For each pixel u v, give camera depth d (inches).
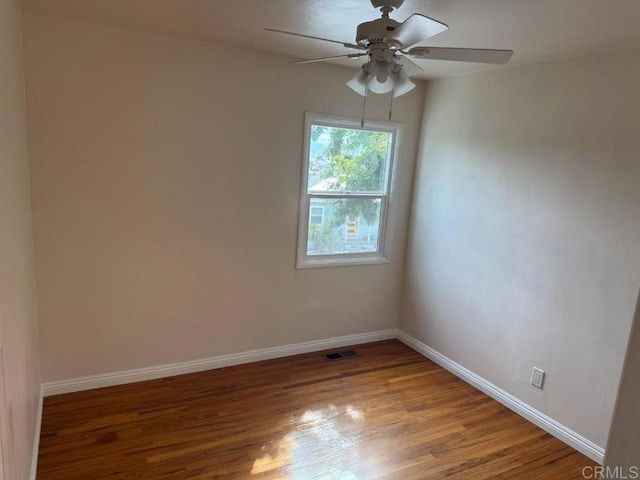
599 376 104.2
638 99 94.8
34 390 98.3
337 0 81.3
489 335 132.6
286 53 127.6
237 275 137.5
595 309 104.4
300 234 144.9
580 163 106.3
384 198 160.1
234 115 126.6
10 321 65.0
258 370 140.8
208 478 92.5
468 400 130.3
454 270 144.7
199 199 126.9
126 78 111.8
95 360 122.5
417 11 82.8
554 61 111.0
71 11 97.8
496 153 127.9
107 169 114.0
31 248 103.6
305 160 140.3
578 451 108.7
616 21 81.3
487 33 93.7
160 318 128.6
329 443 106.3
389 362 152.5
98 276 118.3
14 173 78.4
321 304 154.9
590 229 104.7
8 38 75.9
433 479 96.1
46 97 104.5
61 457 95.9
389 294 168.1
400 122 153.5
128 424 108.8
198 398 122.5
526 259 120.3
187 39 116.6
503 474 99.1
